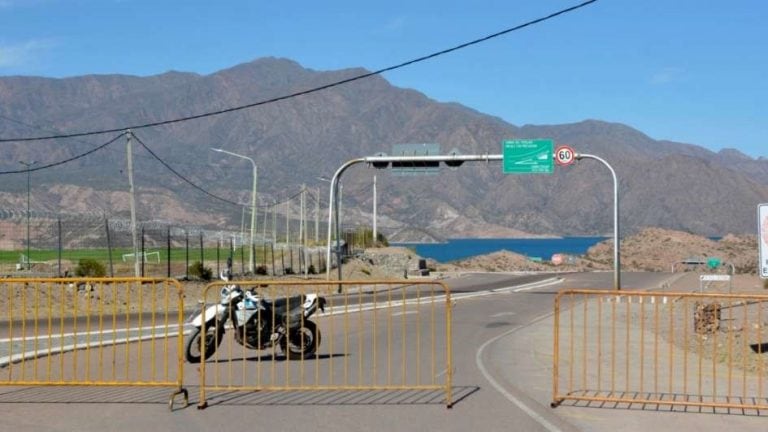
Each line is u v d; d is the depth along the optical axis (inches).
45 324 904.3
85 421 412.8
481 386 521.3
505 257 3353.8
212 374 564.7
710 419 429.1
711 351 755.4
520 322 1006.4
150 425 404.5
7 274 1369.3
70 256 2240.4
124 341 737.0
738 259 3499.0
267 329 625.0
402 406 453.4
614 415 436.8
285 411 438.6
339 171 1582.2
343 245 2449.6
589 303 1337.4
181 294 462.3
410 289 1764.3
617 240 1414.9
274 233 2544.3
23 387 508.7
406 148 1539.1
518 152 1513.3
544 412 440.8
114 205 7145.7
